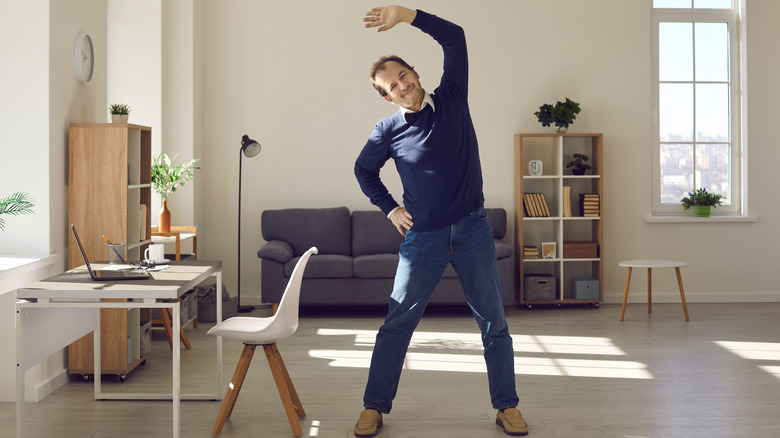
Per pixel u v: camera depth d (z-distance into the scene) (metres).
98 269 3.25
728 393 3.65
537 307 6.39
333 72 6.63
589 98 6.69
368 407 3.07
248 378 3.97
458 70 2.86
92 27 4.30
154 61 6.09
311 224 6.32
